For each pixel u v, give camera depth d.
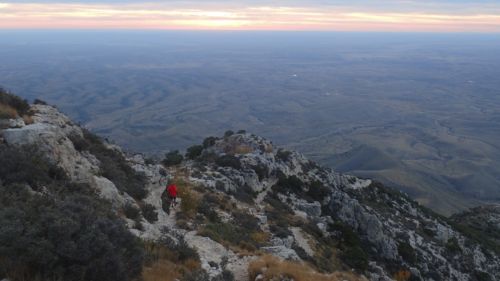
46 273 11.61
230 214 35.12
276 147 66.81
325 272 30.31
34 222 12.74
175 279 16.28
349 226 49.41
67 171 21.80
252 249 26.50
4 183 17.08
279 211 45.25
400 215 64.31
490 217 93.12
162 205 29.00
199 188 38.91
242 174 50.56
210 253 22.83
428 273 47.69
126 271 13.50
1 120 23.59
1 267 11.35
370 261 40.56
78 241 12.41
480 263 58.88
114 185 24.66
